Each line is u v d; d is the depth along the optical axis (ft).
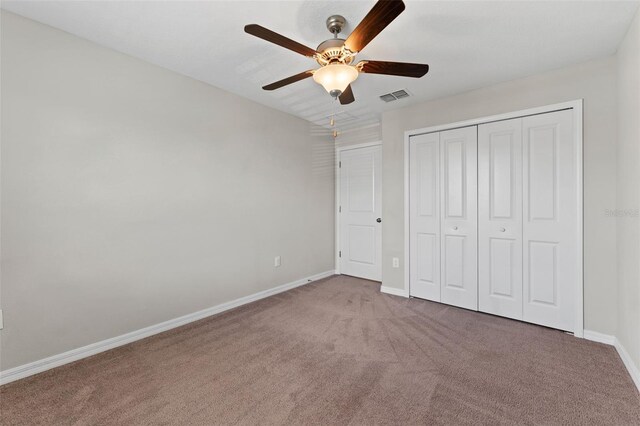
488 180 9.62
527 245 8.94
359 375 6.31
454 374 6.32
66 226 6.83
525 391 5.74
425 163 11.00
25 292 6.30
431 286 10.99
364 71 6.11
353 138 14.60
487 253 9.69
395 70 6.08
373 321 9.21
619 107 7.18
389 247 12.00
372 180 14.01
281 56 7.86
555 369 6.48
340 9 5.88
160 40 7.12
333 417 5.08
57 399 5.57
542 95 8.59
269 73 8.87
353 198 14.70
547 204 8.59
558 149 8.38
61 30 6.71
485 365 6.66
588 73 7.90
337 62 5.93
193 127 9.27
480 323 8.99
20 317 6.24
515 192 9.14
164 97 8.55
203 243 9.59
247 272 10.99
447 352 7.26
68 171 6.86
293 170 12.90
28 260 6.34
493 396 5.60
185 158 9.09
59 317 6.74
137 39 7.08
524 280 9.01
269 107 11.74
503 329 8.55
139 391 5.81
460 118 10.12
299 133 13.16
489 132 9.59
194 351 7.38
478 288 9.91
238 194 10.65
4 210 6.05
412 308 10.29
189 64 8.33
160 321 8.53
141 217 8.11
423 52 7.49
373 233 14.06
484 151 9.69
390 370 6.50
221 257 10.12
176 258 8.89
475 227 9.92
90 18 6.28
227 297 10.32
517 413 5.14
